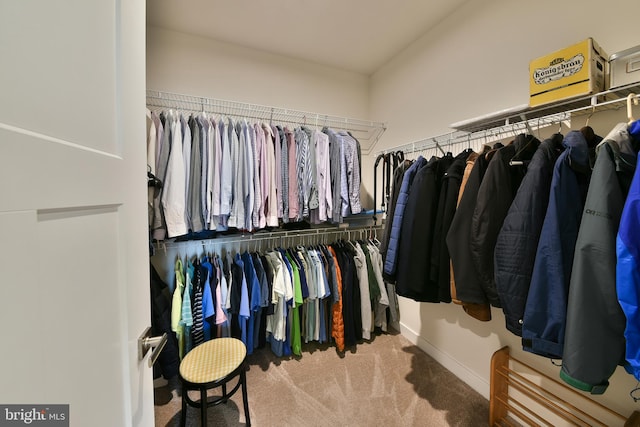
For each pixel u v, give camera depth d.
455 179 1.38
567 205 0.91
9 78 0.28
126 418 0.53
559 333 0.85
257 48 2.24
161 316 1.55
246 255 1.99
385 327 2.30
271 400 1.54
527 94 1.38
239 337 1.81
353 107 2.70
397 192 1.77
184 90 2.03
